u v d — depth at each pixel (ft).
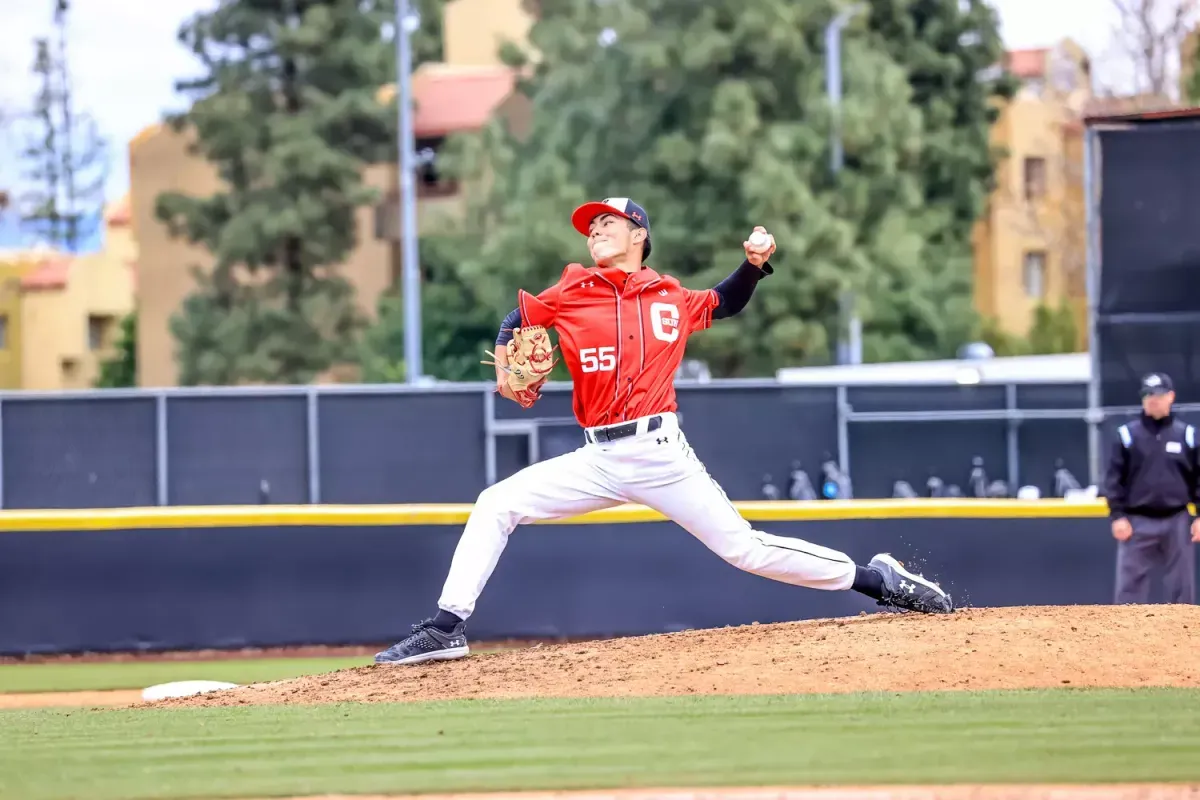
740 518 64.03
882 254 303.68
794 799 40.47
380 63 398.42
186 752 49.11
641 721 52.01
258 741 50.70
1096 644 62.49
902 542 119.85
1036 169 477.36
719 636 67.97
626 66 310.86
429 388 182.60
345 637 117.91
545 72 353.72
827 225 288.92
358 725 53.16
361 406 181.57
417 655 66.13
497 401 185.26
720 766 44.37
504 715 54.13
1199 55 365.61
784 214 291.17
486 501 64.80
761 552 64.28
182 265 474.90
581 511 64.28
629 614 118.62
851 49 314.14
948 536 120.16
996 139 474.49
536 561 118.32
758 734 49.19
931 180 370.73
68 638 116.16
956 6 388.57
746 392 189.47
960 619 67.62
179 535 117.39
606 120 314.35
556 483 63.52
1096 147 130.82
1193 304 130.11
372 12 403.34
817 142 295.89
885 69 308.19
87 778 44.96
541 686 60.75
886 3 375.45
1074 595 120.67
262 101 397.60
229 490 179.11
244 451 179.63
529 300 61.62
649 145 312.29
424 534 118.73
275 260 401.90
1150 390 96.37
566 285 61.82
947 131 368.68
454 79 489.67
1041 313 444.14
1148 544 97.35
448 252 351.05
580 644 69.77
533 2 360.07
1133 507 97.66
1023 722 50.49
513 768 44.83
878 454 193.98
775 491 189.26
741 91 294.05
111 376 502.38
